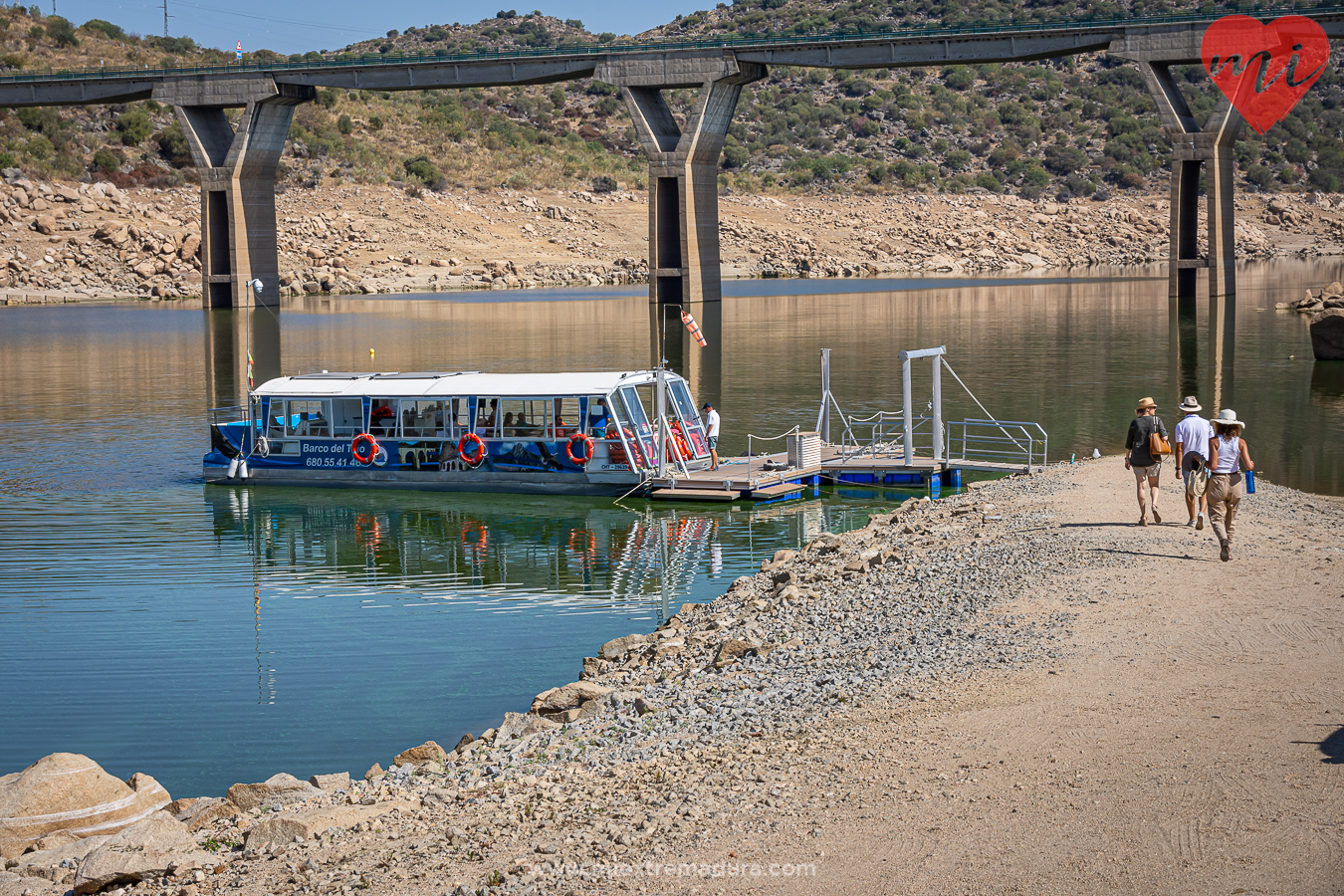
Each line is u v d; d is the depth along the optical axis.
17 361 73.19
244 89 120.75
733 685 16.58
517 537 31.16
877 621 19.06
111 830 13.64
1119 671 14.58
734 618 21.03
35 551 29.92
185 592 26.23
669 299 117.38
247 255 122.94
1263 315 95.31
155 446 44.69
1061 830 10.23
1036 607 18.11
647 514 33.41
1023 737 12.59
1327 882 9.05
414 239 163.25
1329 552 20.47
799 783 11.97
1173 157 106.50
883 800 11.23
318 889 10.81
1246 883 9.13
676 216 117.62
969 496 30.62
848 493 35.84
